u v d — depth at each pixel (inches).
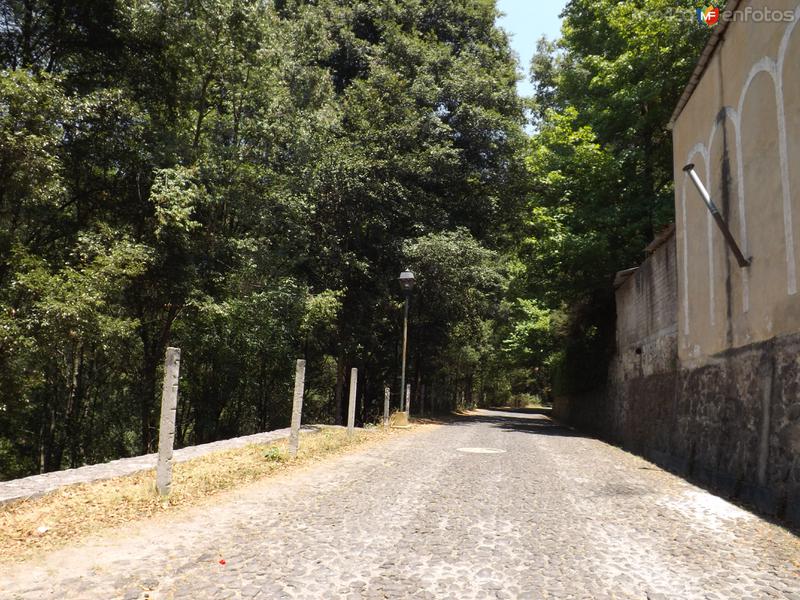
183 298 761.6
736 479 331.0
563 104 1120.2
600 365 925.2
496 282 1086.4
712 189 415.5
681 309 485.4
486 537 213.9
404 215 1018.1
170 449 268.7
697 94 449.4
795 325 282.7
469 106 1098.7
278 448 417.4
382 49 1133.1
